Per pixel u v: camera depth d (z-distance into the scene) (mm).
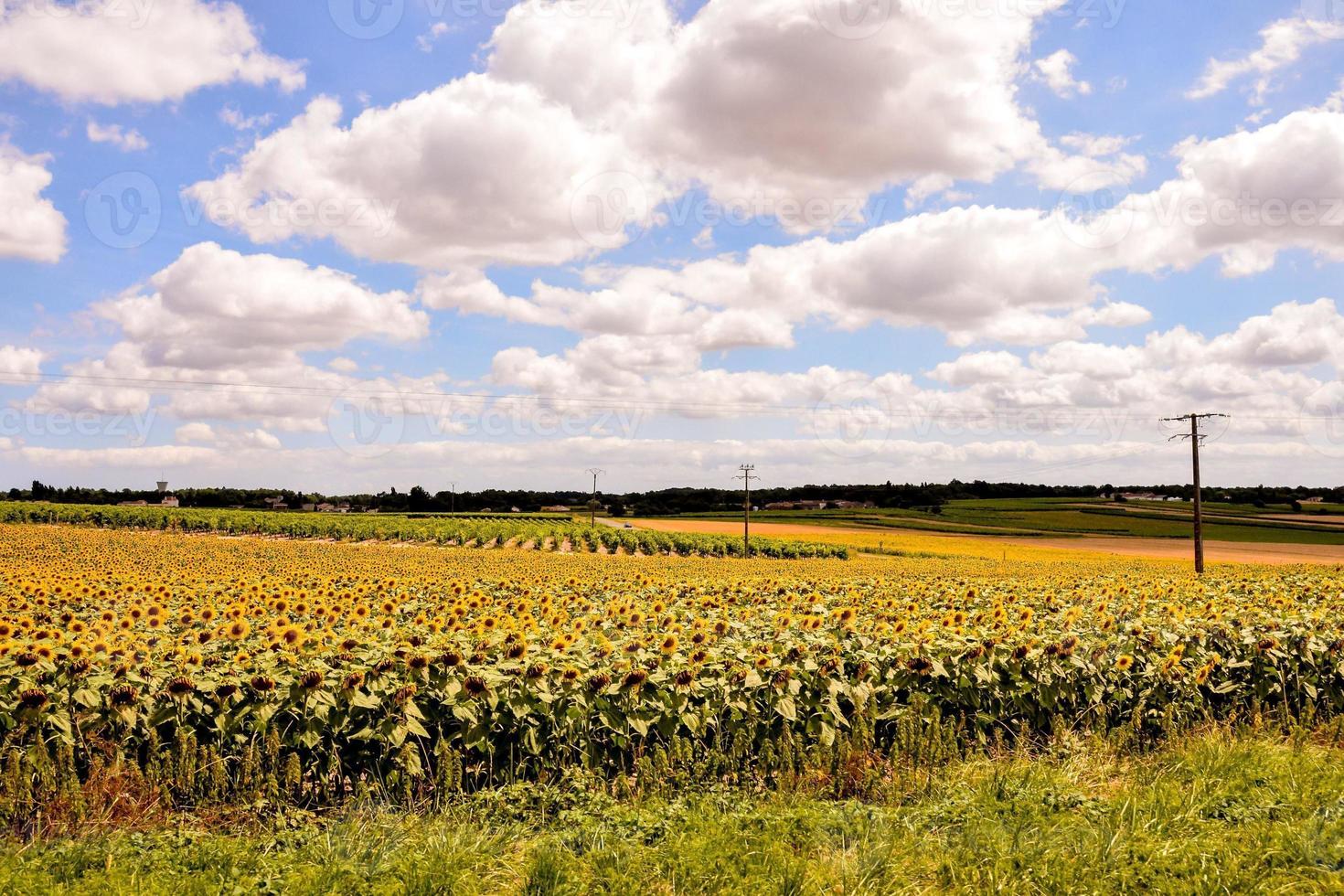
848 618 8445
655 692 6125
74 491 107250
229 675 5840
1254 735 6926
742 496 136125
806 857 4574
